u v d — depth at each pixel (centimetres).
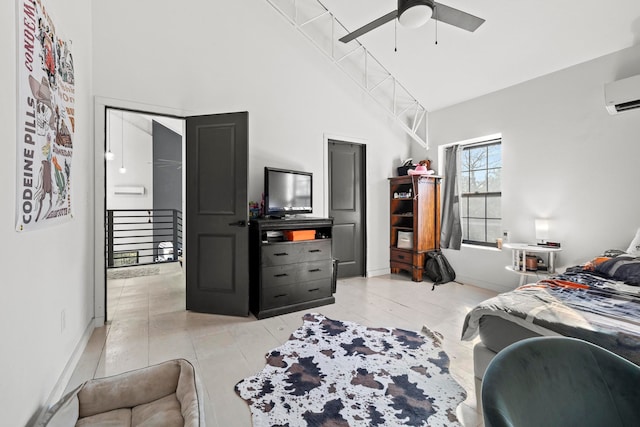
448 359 213
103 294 272
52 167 159
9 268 114
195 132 307
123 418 143
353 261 461
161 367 165
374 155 470
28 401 130
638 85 258
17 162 120
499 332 171
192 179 308
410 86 435
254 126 364
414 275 436
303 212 368
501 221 391
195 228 308
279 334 254
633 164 278
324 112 420
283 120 385
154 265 530
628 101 265
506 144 379
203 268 307
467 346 232
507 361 80
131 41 291
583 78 311
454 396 172
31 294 134
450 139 446
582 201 312
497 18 295
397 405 164
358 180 465
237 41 352
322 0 341
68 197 190
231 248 299
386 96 469
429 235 446
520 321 160
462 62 362
